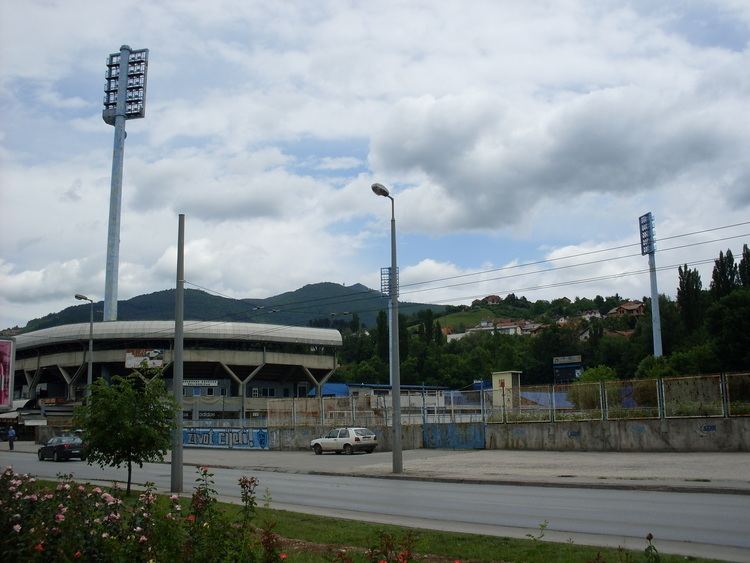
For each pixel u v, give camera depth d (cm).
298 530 1281
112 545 708
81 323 9719
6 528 740
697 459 2839
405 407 4694
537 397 3822
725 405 3195
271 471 3266
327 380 10950
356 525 1338
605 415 3519
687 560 950
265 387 10444
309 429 4809
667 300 10325
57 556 693
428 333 13450
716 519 1405
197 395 9694
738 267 9269
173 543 737
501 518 1474
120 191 10519
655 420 3347
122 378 1936
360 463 3453
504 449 3903
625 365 10431
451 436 4197
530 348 12438
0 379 2436
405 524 1392
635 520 1404
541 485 2239
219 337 9500
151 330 9462
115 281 10262
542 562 958
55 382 10881
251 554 747
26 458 4381
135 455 1903
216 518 795
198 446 5600
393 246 2995
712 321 6588
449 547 1080
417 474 2686
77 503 799
